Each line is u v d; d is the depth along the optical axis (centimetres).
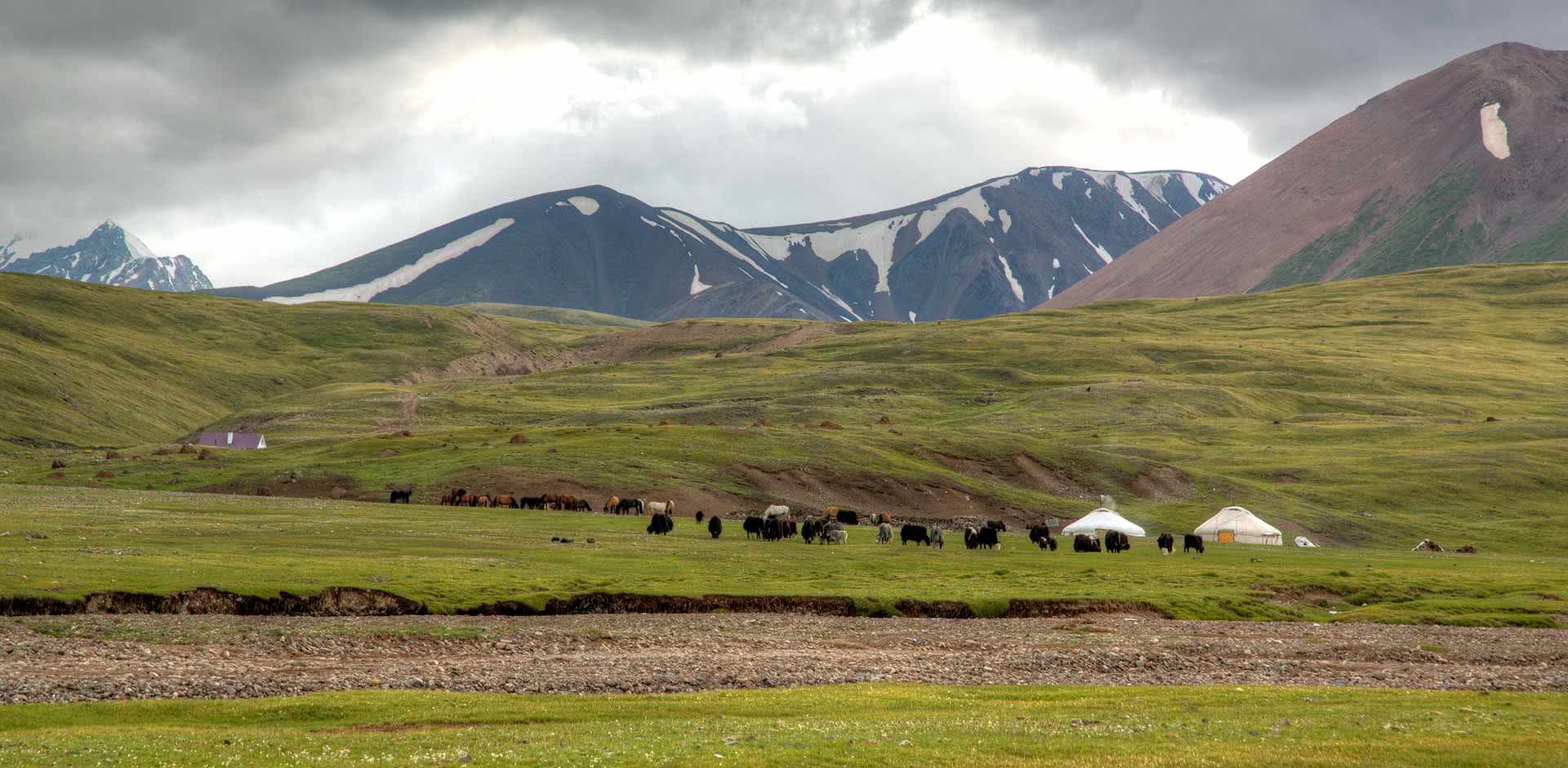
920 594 12712
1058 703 7175
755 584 12938
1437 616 12631
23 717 6062
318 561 12325
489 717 6338
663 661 8906
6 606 9212
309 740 5559
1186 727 6153
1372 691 7938
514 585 11775
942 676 8662
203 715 6281
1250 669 9381
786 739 5653
